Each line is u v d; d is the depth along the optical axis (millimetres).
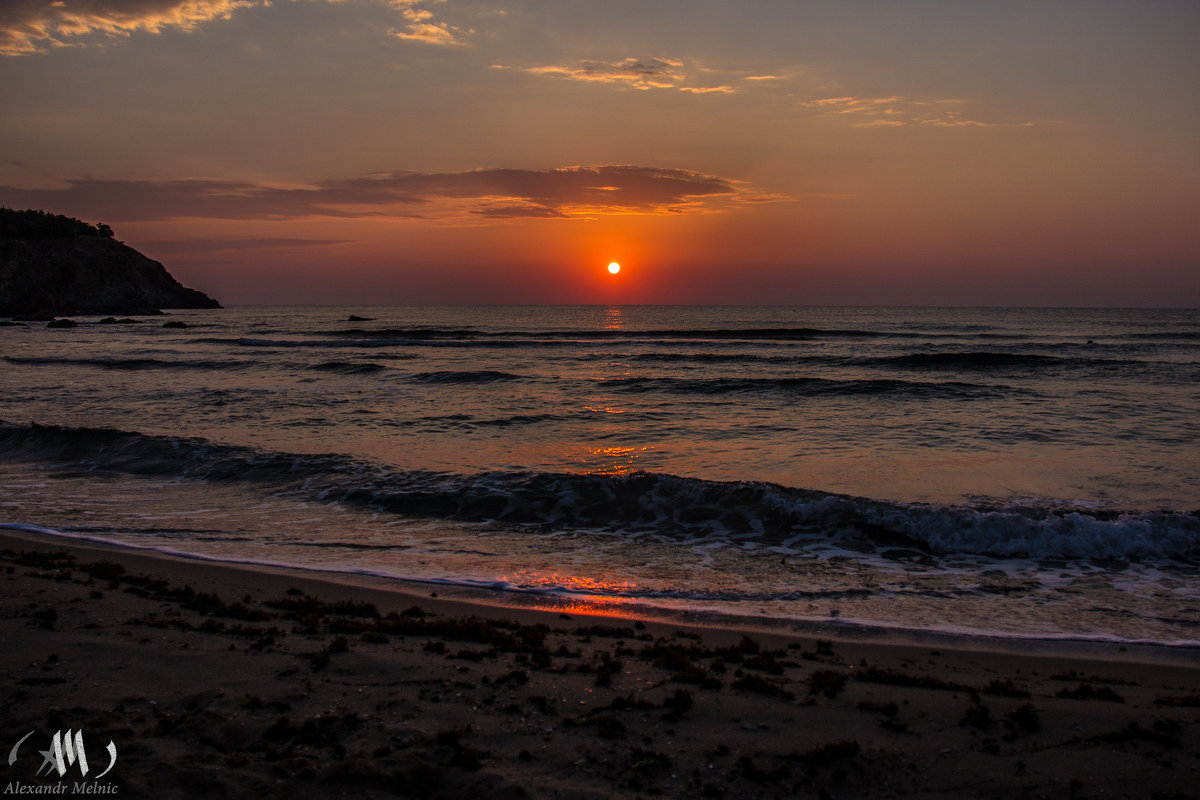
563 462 14195
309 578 8117
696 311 161750
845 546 9836
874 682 5465
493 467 13680
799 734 4570
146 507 11438
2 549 8977
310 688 5062
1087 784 4062
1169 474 13070
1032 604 7656
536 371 32031
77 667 5254
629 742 4414
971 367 32938
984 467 13703
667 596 7809
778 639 6551
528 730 4535
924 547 9773
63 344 51094
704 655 5980
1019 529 9797
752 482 11758
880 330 66250
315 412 20172
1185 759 4320
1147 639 6641
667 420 18984
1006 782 4082
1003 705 5066
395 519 10930
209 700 4793
